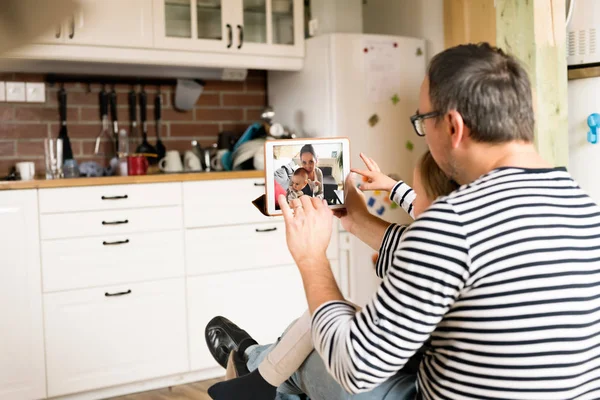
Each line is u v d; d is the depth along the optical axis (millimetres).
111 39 2973
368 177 1540
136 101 3422
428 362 1073
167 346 2867
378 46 3359
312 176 1408
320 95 3352
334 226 3270
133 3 3020
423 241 932
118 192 2744
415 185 1235
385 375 970
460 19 3217
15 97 3123
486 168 1051
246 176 3025
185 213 2891
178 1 3150
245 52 3309
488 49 1058
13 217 2564
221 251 2980
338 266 3299
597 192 2855
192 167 3373
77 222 2674
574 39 2881
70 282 2672
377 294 967
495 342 944
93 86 3312
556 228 956
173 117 3535
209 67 3430
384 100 3391
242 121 3746
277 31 3420
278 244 3121
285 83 3635
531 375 947
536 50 2719
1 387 2576
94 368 2727
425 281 919
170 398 2754
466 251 921
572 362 959
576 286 948
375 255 3350
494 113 1006
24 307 2598
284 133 3531
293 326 1374
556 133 2773
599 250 991
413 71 3482
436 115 1050
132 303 2789
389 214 3354
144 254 2809
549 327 933
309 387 1345
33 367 2623
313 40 3379
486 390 972
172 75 3398
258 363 1580
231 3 3270
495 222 939
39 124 3207
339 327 1005
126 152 3361
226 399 1435
